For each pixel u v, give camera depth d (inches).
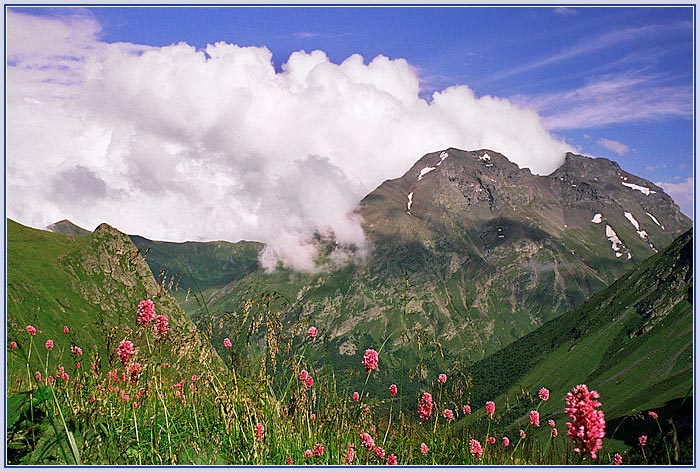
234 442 281.3
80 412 272.7
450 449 333.7
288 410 297.7
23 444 253.3
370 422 322.3
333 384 314.7
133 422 288.2
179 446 279.9
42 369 297.1
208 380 284.8
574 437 258.2
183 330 293.4
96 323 301.1
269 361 293.0
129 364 285.9
